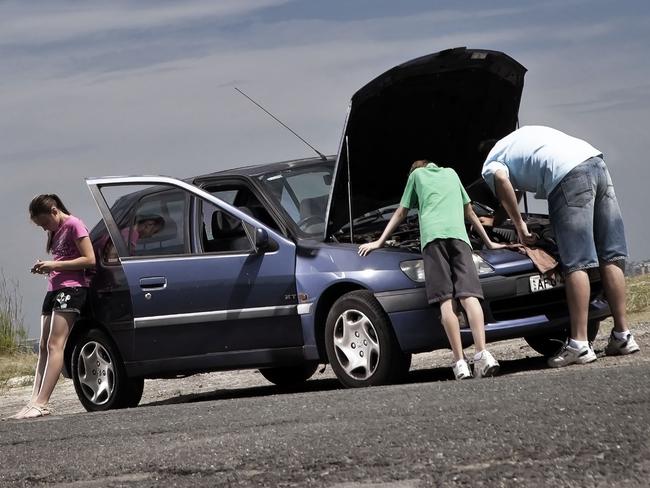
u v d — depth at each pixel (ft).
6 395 79.41
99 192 57.72
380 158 55.72
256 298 53.93
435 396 35.88
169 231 56.75
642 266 98.12
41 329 57.52
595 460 24.29
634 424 27.12
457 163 58.29
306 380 65.98
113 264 57.67
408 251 51.08
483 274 49.73
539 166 50.37
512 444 26.20
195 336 55.31
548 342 58.34
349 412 34.53
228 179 57.21
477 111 56.90
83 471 29.68
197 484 26.37
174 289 55.67
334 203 53.57
